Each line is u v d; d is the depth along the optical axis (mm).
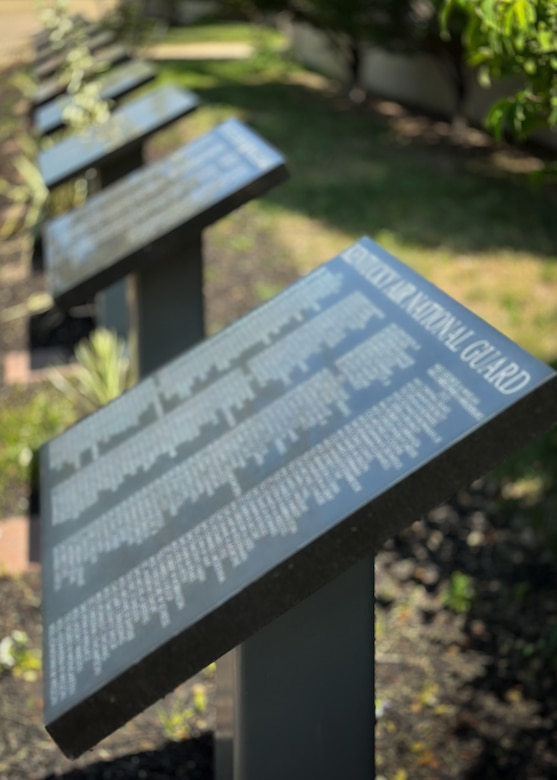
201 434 2559
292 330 2689
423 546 4738
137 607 2154
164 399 2801
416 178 10117
